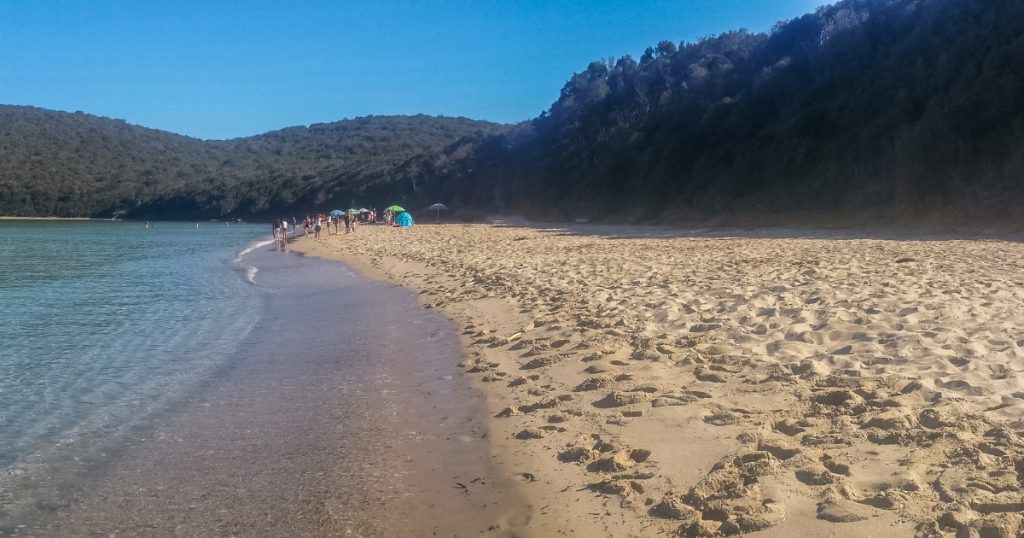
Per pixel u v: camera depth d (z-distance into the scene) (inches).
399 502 165.0
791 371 229.9
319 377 292.5
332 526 154.3
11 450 211.6
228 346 371.6
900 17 1437.0
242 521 158.6
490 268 643.5
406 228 1948.8
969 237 820.0
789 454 163.3
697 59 2263.8
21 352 359.6
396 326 405.1
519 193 2411.4
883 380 208.8
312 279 740.0
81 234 2240.4
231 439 216.2
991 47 1077.8
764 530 132.1
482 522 152.6
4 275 831.1
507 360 289.7
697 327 307.6
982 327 266.4
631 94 2335.1
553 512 153.3
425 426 219.6
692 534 134.9
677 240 965.2
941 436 162.4
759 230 1130.0
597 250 813.9
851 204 1143.0
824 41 1605.6
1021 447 153.3
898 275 435.2
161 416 244.2
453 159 3051.2
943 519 126.6
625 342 290.2
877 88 1298.0
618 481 161.0
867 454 159.8
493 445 197.3
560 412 215.3
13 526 160.6
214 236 2107.5
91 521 161.9
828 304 334.3
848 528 129.2
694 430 187.2
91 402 264.1
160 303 557.6
